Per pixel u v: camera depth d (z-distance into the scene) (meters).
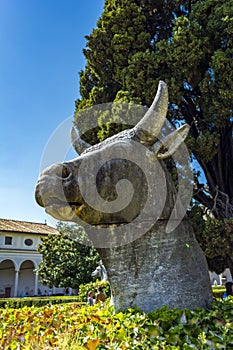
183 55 6.83
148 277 2.31
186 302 2.28
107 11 8.25
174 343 1.93
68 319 2.62
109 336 2.01
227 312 2.40
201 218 6.74
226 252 6.43
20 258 27.56
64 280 19.11
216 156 7.66
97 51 7.94
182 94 7.03
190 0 8.14
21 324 2.74
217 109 6.71
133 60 7.03
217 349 1.92
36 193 2.04
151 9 8.25
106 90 7.97
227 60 6.51
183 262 2.37
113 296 2.38
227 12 6.95
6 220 30.06
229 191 7.71
